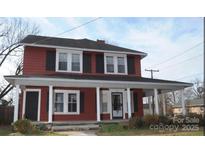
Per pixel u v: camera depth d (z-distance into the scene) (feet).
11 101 97.76
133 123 48.39
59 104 57.06
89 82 49.67
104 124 49.11
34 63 57.67
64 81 47.93
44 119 55.06
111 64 64.90
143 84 53.62
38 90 55.88
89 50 62.49
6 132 41.63
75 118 57.67
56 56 59.41
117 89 62.80
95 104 60.29
